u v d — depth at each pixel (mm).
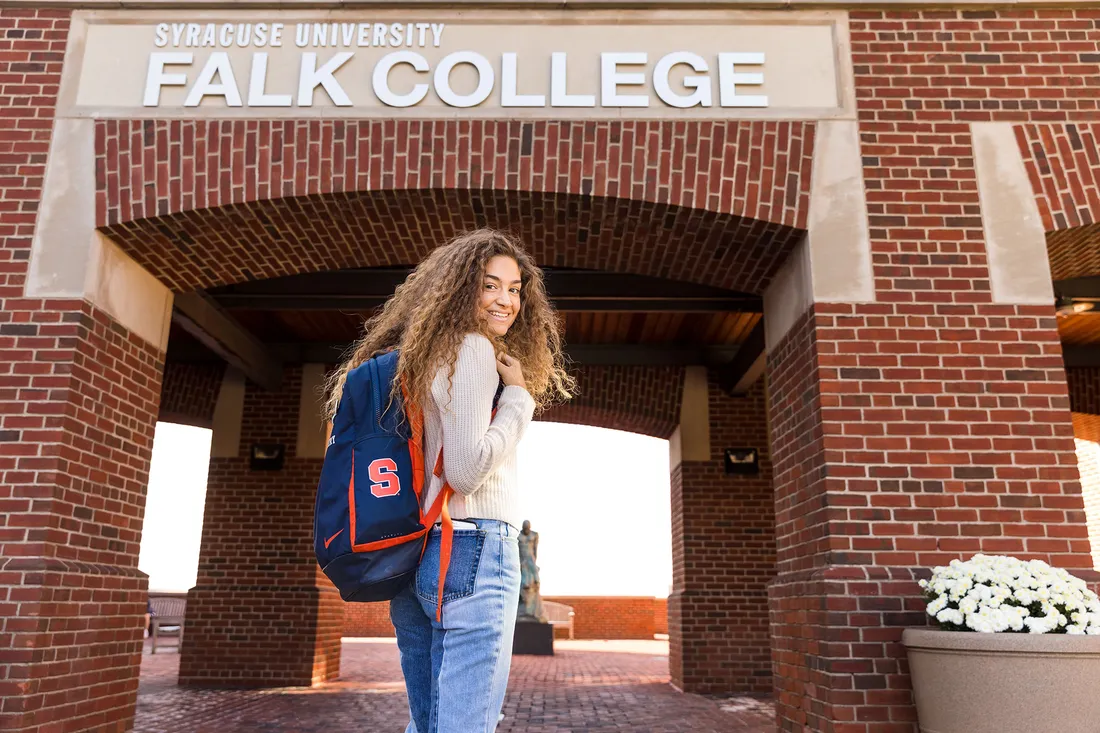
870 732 4359
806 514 5078
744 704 8141
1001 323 5035
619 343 10250
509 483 1763
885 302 5062
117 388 5410
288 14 5562
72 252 5180
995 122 5375
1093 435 11453
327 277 7824
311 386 10172
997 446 4844
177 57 5484
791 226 5199
